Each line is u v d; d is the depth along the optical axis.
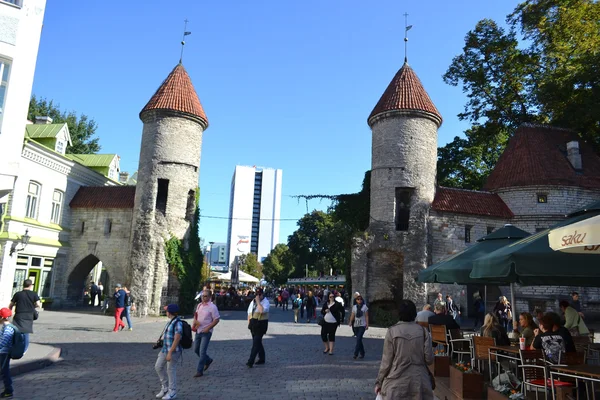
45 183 29.25
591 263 6.45
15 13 17.72
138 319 24.98
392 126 29.56
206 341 9.97
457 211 27.98
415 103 29.50
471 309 27.45
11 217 25.97
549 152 30.00
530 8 36.09
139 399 7.74
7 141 17.08
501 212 28.64
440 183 40.31
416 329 5.30
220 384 9.05
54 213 30.44
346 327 24.00
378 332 21.70
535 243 6.92
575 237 4.82
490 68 38.31
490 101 39.09
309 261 78.69
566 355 7.36
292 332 20.47
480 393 7.55
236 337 17.73
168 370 7.77
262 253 157.25
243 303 37.75
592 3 34.03
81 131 54.56
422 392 5.04
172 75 32.25
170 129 30.42
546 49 35.47
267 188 161.88
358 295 13.34
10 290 25.47
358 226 32.25
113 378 9.35
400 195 30.52
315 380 9.60
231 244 155.75
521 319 9.94
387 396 5.07
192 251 30.98
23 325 9.72
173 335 7.82
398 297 28.12
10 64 17.47
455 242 27.84
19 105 17.55
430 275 11.29
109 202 31.41
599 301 26.06
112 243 30.78
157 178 29.72
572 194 28.17
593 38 33.16
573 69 31.00
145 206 29.27
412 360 5.14
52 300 29.48
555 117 34.84
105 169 38.53
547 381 6.79
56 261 30.27
